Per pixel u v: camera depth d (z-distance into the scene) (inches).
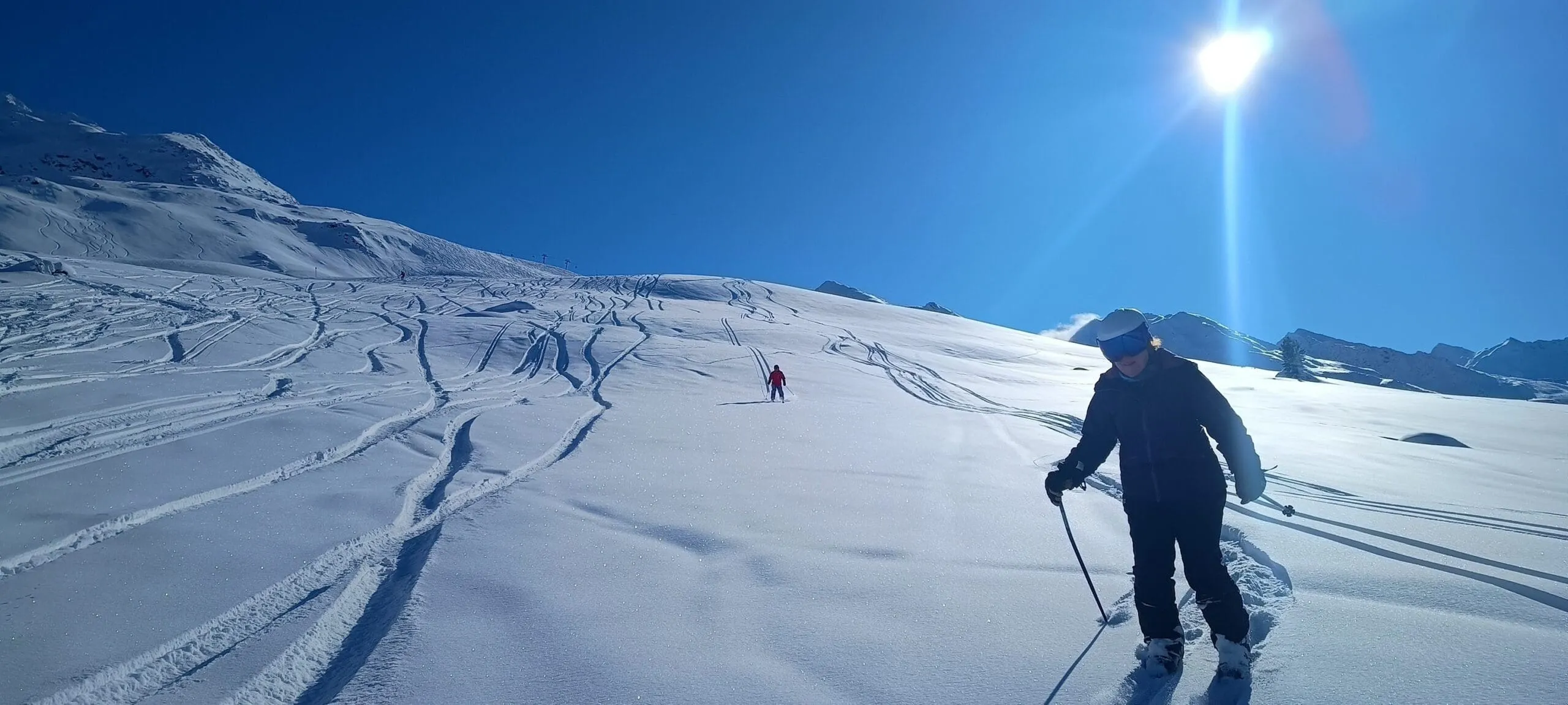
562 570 156.3
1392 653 99.1
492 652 115.6
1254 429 663.1
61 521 186.1
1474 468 404.8
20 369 427.5
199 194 4549.7
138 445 284.0
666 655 114.2
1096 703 94.3
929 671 107.0
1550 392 5324.8
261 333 747.4
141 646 120.6
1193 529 98.0
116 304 824.3
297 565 160.4
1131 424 102.7
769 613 131.8
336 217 4990.2
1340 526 177.5
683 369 832.9
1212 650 106.3
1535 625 107.3
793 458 315.3
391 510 207.8
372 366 663.1
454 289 1636.3
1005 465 311.9
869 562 162.9
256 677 111.7
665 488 244.7
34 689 105.7
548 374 753.0
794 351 1175.6
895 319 1975.9
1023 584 146.1
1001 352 1589.6
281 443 295.7
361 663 113.9
